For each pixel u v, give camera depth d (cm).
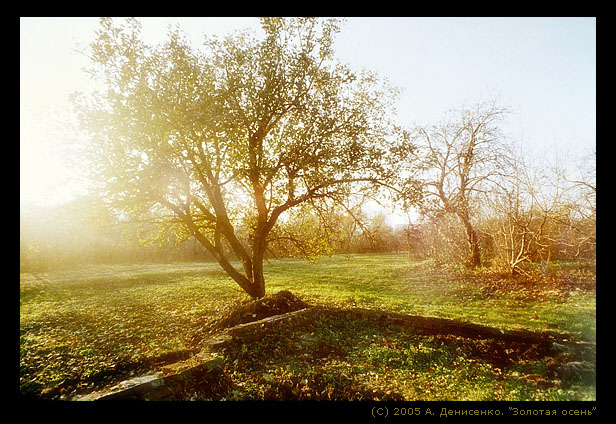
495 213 2236
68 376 836
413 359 871
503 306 1531
